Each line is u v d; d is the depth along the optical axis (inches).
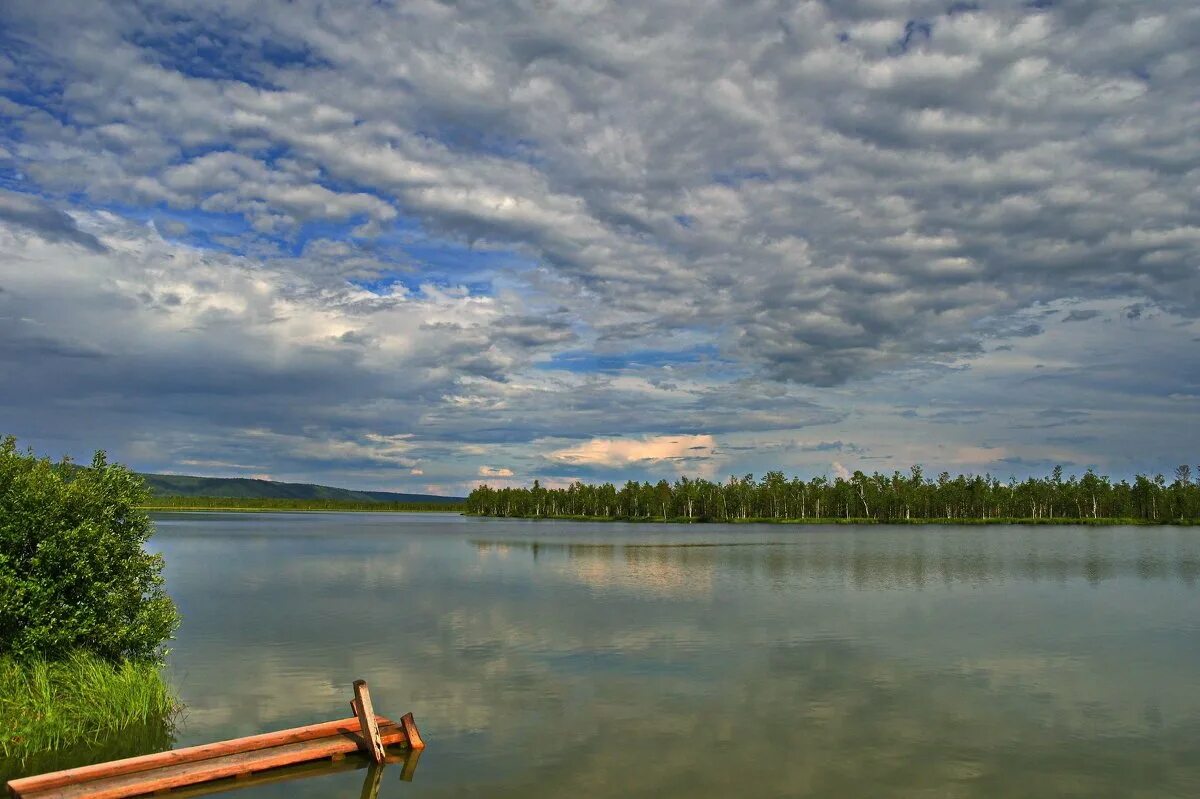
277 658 1321.4
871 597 2129.7
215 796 755.4
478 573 2795.3
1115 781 797.2
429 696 1089.4
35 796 716.0
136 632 1044.5
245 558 3408.0
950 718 996.6
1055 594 2209.6
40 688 906.1
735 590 2288.4
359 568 2970.0
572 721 977.5
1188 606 1971.0
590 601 2032.5
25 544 994.1
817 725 965.2
